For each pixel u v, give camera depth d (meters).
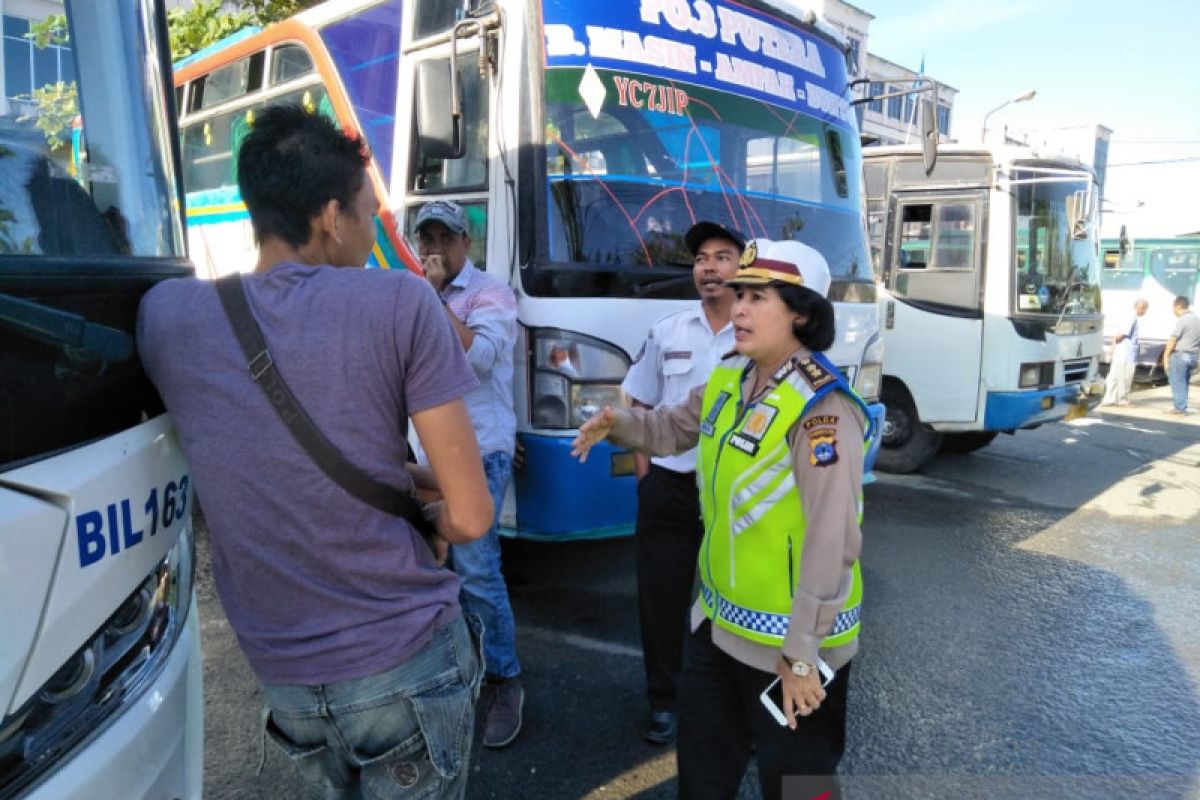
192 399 1.60
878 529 6.29
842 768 3.20
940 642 4.30
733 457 2.09
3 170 1.71
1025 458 8.99
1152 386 17.17
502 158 4.00
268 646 1.66
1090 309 8.27
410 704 1.67
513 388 3.99
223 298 1.61
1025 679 3.93
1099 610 4.79
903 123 32.09
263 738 1.95
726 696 2.30
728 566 2.13
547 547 5.58
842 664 2.12
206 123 6.39
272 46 5.67
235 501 1.60
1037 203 7.50
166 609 1.75
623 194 4.14
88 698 1.46
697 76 4.47
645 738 3.34
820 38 5.26
